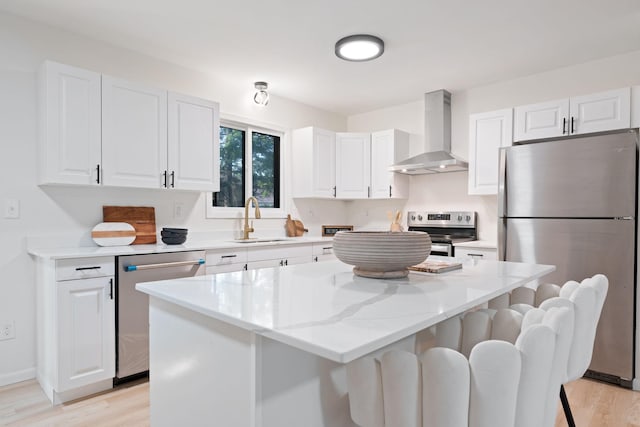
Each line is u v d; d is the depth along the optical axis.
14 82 2.50
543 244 2.72
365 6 2.39
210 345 1.10
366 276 1.55
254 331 0.89
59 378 2.15
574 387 2.43
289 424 1.03
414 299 1.16
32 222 2.55
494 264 2.00
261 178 4.12
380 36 2.78
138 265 2.44
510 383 0.81
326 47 2.96
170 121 2.93
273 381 0.99
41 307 2.43
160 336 1.32
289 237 4.11
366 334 0.82
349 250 1.44
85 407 2.15
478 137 3.45
